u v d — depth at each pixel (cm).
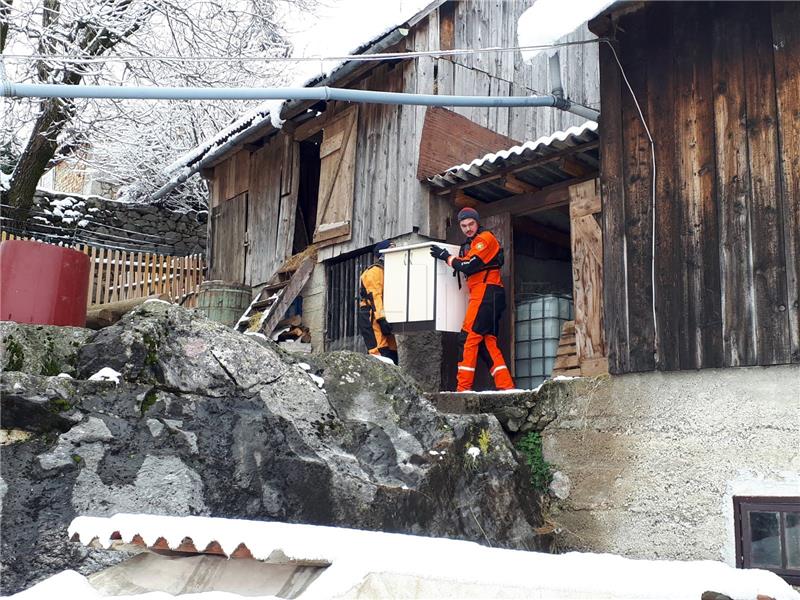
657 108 650
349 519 555
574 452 676
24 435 483
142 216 1614
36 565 464
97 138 1611
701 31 630
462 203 905
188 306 1346
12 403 478
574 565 298
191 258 1433
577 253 779
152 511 503
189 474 521
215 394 552
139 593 295
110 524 316
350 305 1014
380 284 862
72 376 539
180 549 288
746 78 600
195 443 529
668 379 626
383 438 604
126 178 1745
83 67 1324
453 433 638
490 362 819
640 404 639
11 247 566
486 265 789
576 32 1052
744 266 586
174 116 1705
